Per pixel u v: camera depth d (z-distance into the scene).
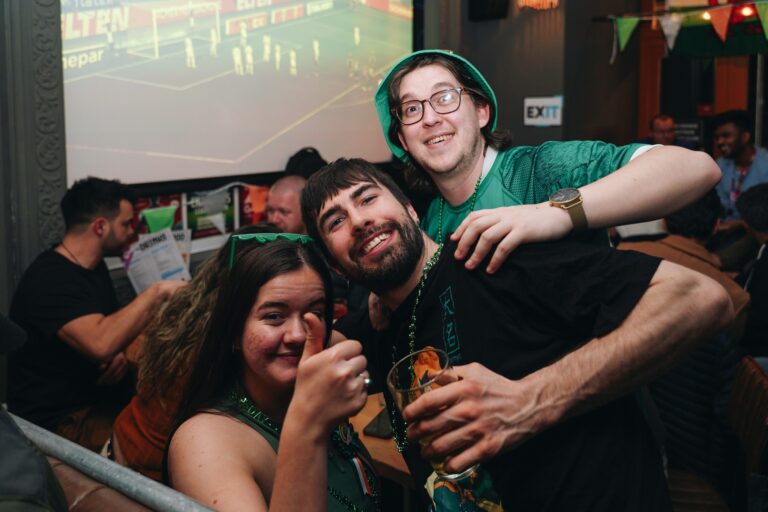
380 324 1.57
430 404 1.19
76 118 3.50
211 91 3.95
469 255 1.38
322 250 1.49
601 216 1.37
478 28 5.51
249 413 1.36
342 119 4.59
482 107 1.74
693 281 1.26
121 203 3.05
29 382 2.95
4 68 3.24
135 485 1.14
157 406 1.93
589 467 1.32
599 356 1.25
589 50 5.61
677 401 2.69
